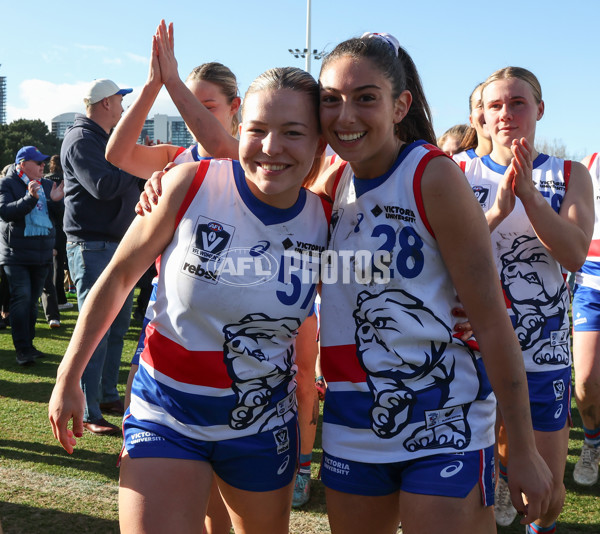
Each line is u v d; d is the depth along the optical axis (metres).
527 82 2.53
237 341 1.78
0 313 7.81
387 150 1.75
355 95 1.65
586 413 3.42
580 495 3.40
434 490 1.65
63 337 7.13
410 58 1.94
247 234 1.77
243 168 1.77
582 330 3.39
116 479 3.39
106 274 1.83
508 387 1.64
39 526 2.81
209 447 1.82
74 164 4.02
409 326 1.71
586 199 2.52
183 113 2.32
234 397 1.80
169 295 1.79
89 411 4.13
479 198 2.63
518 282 2.49
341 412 1.81
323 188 1.98
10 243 5.78
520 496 1.63
